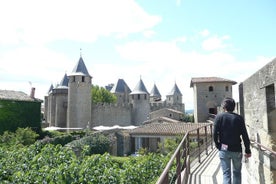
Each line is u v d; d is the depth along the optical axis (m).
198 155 8.36
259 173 4.58
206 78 51.09
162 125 30.52
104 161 9.42
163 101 84.19
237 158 4.22
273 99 3.96
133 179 9.19
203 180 6.11
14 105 34.09
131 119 61.88
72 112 48.81
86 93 49.66
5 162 9.88
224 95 48.56
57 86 59.91
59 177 7.97
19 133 27.89
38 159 9.62
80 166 8.63
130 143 32.78
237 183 4.20
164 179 2.04
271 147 3.90
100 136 27.69
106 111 53.59
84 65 50.81
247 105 5.57
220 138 4.34
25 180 8.12
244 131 4.23
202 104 48.78
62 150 10.83
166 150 24.80
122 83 76.62
